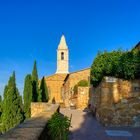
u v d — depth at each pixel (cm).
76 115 2703
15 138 585
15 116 3244
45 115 1225
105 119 1986
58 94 7862
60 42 9731
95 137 1561
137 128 1903
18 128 757
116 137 1573
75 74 5909
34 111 3412
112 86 2014
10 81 3594
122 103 1995
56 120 1141
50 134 1117
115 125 1972
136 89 2002
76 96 4669
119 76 2016
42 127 818
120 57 2020
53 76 7950
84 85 5250
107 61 2044
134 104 1989
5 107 3262
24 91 4109
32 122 917
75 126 1944
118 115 1988
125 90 2006
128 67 1983
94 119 2358
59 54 9594
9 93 3275
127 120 1978
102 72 2053
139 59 1986
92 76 2291
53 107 2100
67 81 6316
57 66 9588
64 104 6272
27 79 4131
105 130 1795
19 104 3316
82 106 4325
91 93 3020
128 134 1669
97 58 2128
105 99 2009
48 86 7869
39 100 4450
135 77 2002
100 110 2053
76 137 1548
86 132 1714
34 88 4425
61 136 1159
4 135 617
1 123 3341
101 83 2047
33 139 617
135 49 2094
